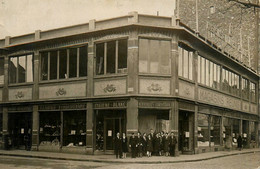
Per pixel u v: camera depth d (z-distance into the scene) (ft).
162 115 78.89
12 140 94.43
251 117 136.26
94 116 81.25
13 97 94.63
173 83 78.02
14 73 95.86
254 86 142.82
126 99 76.28
